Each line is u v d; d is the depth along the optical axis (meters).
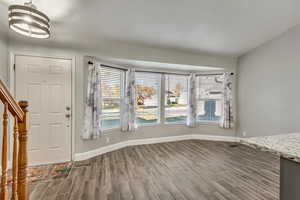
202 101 5.07
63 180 2.43
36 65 2.91
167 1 2.46
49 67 2.99
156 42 3.60
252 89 4.26
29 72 2.87
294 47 3.36
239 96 4.64
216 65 4.55
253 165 3.04
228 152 3.77
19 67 2.81
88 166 2.93
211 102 5.00
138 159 3.29
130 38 3.37
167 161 3.20
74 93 3.16
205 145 4.34
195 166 2.98
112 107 3.96
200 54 4.36
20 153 1.33
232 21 3.05
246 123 4.42
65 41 3.06
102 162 3.12
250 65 4.30
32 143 2.91
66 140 3.12
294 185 1.06
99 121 3.42
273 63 3.75
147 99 4.58
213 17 2.90
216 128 4.86
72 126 3.15
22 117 1.32
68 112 3.13
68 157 3.14
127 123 4.05
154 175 2.61
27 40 2.83
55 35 2.98
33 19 1.78
